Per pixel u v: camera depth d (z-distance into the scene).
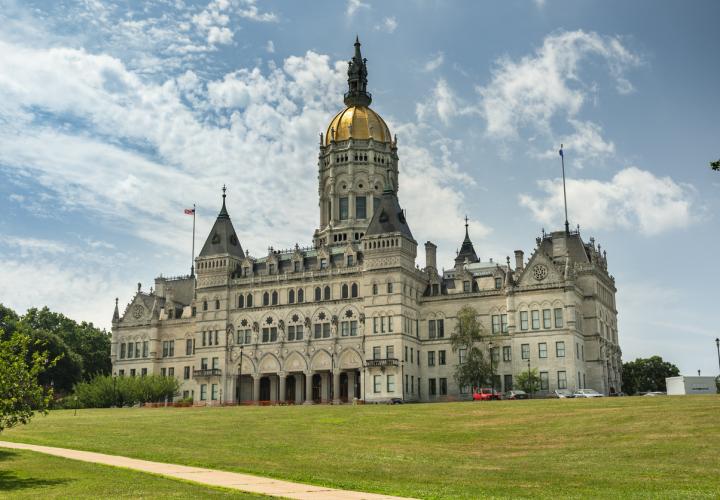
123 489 40.97
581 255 145.00
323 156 174.62
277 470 49.62
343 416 87.69
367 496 39.41
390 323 142.00
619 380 155.88
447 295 148.50
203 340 158.62
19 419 60.91
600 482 45.44
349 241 155.62
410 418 83.44
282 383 149.38
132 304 175.25
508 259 143.00
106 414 104.00
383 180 171.25
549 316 136.38
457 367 141.75
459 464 53.91
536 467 51.97
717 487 42.75
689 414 69.94
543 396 132.75
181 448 62.41
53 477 45.66
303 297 151.25
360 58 183.25
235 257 161.38
